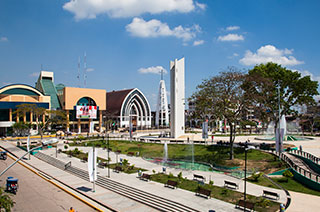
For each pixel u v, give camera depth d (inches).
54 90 4744.1
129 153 2284.7
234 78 1867.6
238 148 2198.6
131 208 1063.0
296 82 2397.9
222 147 2317.9
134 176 1512.1
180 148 2476.6
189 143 2657.5
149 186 1299.2
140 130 4827.8
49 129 4097.0
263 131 3649.1
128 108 5270.7
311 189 1250.6
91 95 4350.4
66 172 1739.7
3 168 1870.1
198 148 2407.7
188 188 1255.5
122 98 5206.7
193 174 1421.0
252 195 1136.8
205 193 1112.8
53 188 1401.3
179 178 1382.9
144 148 2600.9
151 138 3260.3
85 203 1163.3
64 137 3619.6
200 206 1011.3
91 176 1290.6
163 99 5403.5
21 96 3713.1
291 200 1079.0
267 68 2568.9
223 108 1877.5
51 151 2481.5
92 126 4325.8
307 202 1053.2
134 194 1213.1
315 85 2412.6
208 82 1943.9
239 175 1487.5
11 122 3570.4
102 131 4542.3
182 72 3235.7
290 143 2436.0
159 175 1520.7
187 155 2201.0
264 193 1120.8
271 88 2234.3
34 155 2399.1
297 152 1919.3
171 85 3206.2
